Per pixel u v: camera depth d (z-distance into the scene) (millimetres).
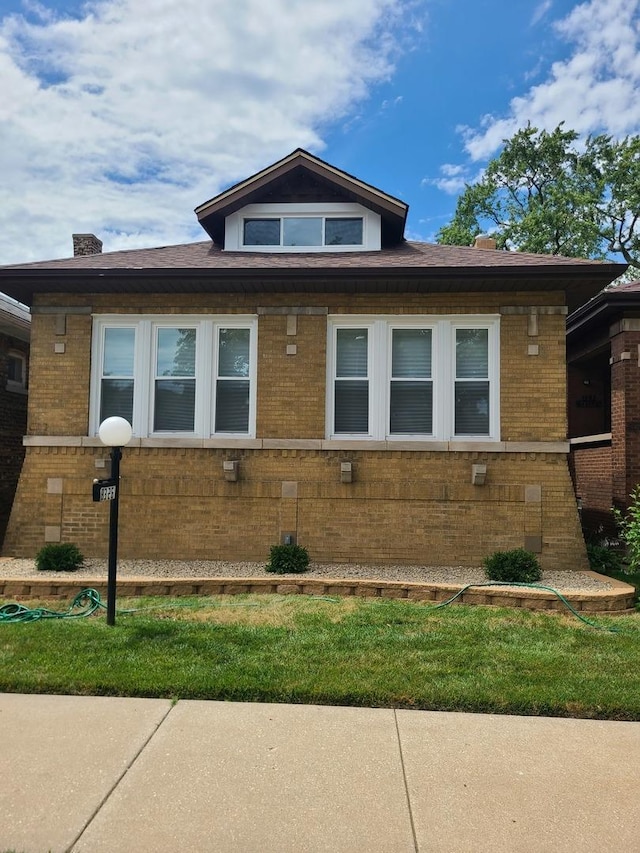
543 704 4031
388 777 3197
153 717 3854
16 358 11664
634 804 2982
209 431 8766
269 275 8156
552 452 8336
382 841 2668
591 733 3746
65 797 2963
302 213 10070
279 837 2684
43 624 5641
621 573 8258
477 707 4051
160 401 8953
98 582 6844
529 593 6488
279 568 7711
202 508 8617
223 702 4113
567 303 9164
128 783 3094
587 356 12055
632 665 4738
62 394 8852
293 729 3725
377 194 9773
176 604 6484
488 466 8391
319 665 4660
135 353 8906
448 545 8367
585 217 25359
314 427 8602
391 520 8445
